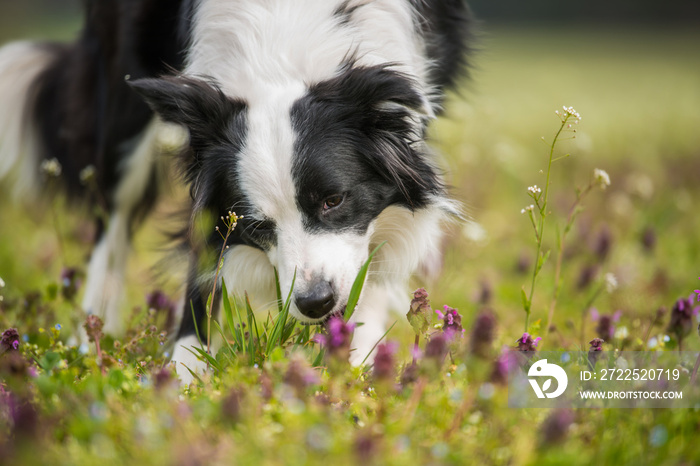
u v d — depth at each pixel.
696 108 16.31
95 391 3.44
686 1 42.75
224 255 4.79
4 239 8.22
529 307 4.19
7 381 3.63
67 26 31.36
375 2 4.96
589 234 7.17
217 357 4.05
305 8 4.77
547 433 2.96
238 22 4.75
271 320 4.80
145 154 6.02
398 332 5.41
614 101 18.14
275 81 4.57
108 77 6.07
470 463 2.94
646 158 11.04
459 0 5.79
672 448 3.16
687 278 6.36
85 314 5.00
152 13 5.50
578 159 9.96
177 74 4.81
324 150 4.39
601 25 44.44
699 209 8.64
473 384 3.23
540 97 18.91
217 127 4.50
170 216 5.46
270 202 4.38
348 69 4.55
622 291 5.83
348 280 4.41
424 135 5.14
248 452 2.89
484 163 9.65
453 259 6.47
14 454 2.84
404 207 4.93
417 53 5.26
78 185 6.90
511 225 8.35
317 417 3.00
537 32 41.06
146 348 4.51
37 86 7.16
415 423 3.17
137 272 7.27
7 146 7.20
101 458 2.88
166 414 3.02
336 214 4.49
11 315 5.21
